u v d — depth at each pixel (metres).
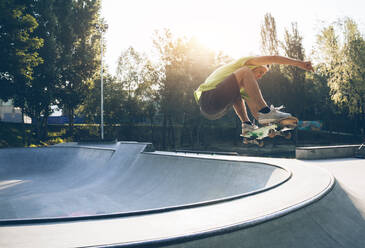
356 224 4.68
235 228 3.32
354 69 30.33
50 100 30.14
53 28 29.77
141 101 37.59
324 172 7.67
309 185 5.93
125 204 11.92
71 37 32.09
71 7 32.00
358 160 12.99
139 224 3.41
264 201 4.67
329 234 4.05
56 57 30.19
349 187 7.18
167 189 12.77
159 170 14.62
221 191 10.84
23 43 24.66
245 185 10.30
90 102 36.00
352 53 30.14
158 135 41.50
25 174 19.27
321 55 32.03
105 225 3.38
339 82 31.30
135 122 39.84
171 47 35.62
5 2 24.08
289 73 36.41
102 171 17.98
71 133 35.38
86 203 12.20
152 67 36.09
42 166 20.94
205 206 4.43
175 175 13.45
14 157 20.88
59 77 31.88
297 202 4.45
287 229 3.74
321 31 31.98
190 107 35.69
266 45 36.41
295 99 36.00
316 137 41.16
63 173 19.41
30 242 2.83
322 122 45.25
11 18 23.80
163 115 40.50
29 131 32.59
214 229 3.17
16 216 10.52
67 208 11.53
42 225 3.38
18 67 24.48
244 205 4.43
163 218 3.69
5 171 19.62
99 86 36.00
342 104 34.25
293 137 39.47
